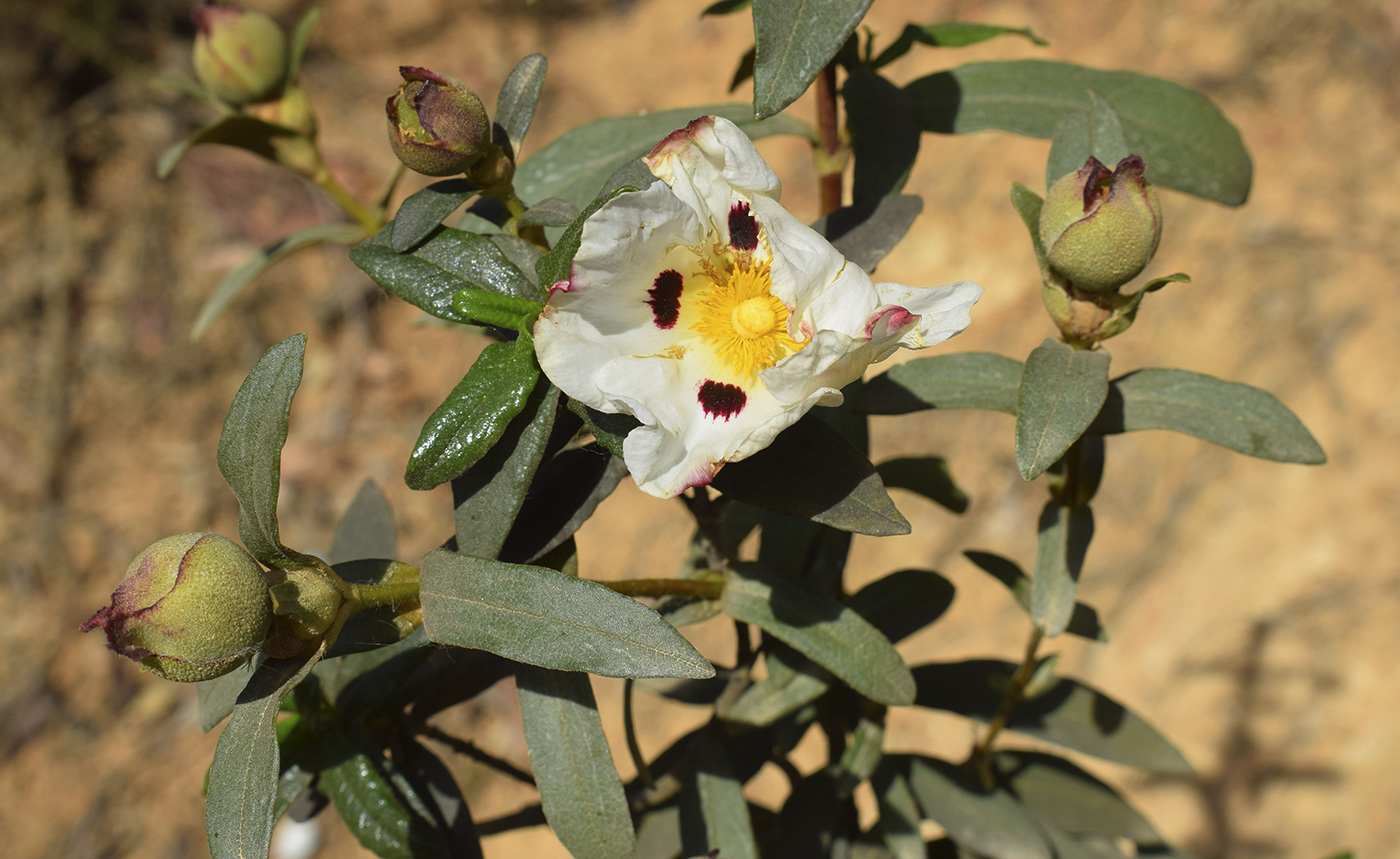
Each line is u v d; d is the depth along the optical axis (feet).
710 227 1.16
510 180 1.24
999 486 3.63
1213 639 3.33
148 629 1.09
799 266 1.14
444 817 1.37
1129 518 3.63
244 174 4.38
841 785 1.43
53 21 4.39
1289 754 3.12
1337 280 3.58
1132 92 1.49
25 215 4.25
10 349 4.11
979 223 3.80
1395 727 3.05
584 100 4.41
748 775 1.54
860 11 1.14
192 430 4.13
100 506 4.00
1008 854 1.51
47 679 3.76
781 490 1.19
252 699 1.14
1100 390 1.21
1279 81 3.86
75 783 3.63
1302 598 3.28
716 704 1.41
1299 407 3.49
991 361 1.32
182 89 1.65
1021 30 1.47
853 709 1.55
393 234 1.22
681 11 4.49
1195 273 3.70
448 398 1.15
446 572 1.16
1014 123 1.48
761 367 1.16
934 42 1.47
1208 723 3.24
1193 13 3.93
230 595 1.10
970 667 1.58
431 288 1.21
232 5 1.60
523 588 1.15
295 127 1.62
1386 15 3.78
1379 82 3.76
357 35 4.68
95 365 4.14
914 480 1.58
